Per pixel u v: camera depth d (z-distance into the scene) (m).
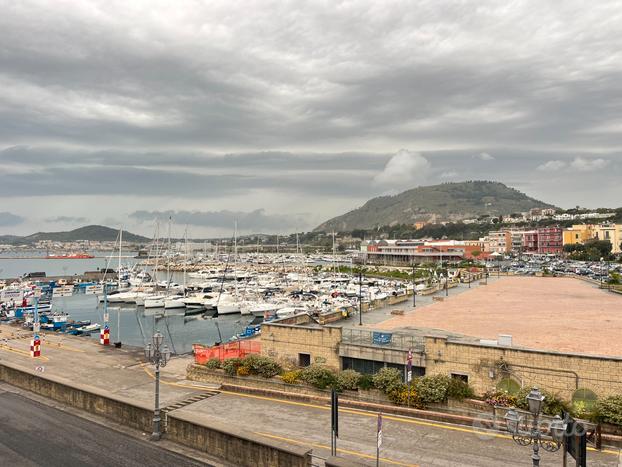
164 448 22.53
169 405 30.97
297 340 36.47
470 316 52.03
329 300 98.06
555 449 21.61
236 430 21.41
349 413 28.73
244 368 35.16
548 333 41.50
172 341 74.88
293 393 32.38
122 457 21.33
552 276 130.00
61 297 130.12
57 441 23.17
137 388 35.44
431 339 30.95
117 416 26.17
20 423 25.72
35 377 31.66
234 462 20.94
